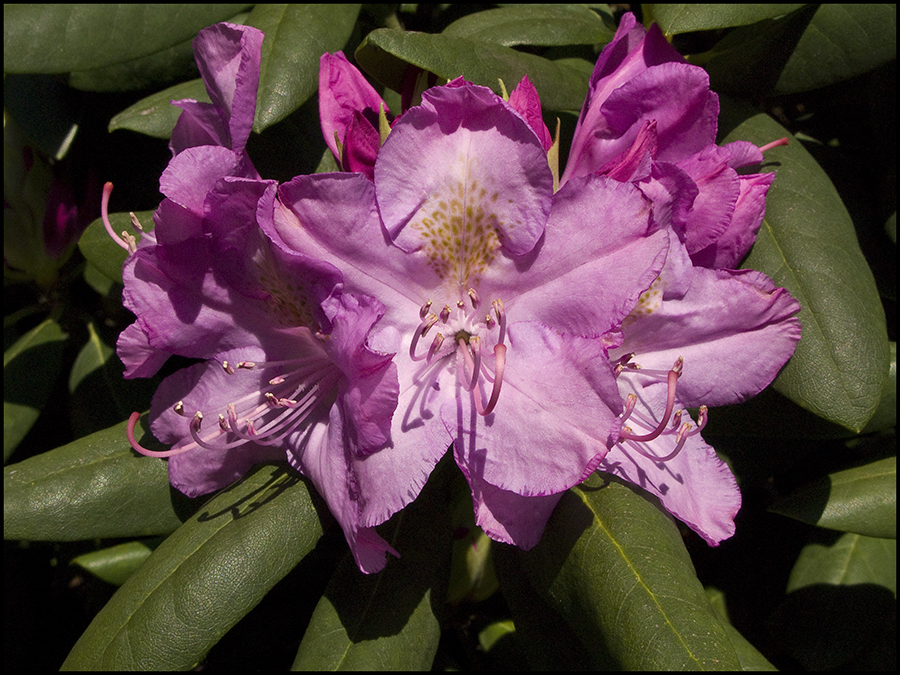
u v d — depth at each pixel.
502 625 0.27
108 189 0.21
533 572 0.20
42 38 0.25
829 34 0.25
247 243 0.18
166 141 0.30
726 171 0.20
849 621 0.26
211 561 0.19
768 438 0.27
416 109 0.17
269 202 0.17
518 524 0.18
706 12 0.22
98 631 0.19
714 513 0.19
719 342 0.20
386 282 0.18
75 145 0.30
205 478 0.20
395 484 0.17
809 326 0.22
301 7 0.25
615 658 0.18
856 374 0.21
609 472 0.19
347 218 0.18
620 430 0.17
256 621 0.27
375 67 0.23
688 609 0.18
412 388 0.18
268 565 0.19
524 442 0.17
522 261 0.18
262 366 0.20
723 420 0.24
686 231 0.20
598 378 0.17
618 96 0.20
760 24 0.24
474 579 0.24
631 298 0.17
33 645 0.31
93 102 0.30
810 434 0.24
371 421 0.17
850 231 0.23
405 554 0.21
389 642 0.20
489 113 0.18
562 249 0.18
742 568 0.28
